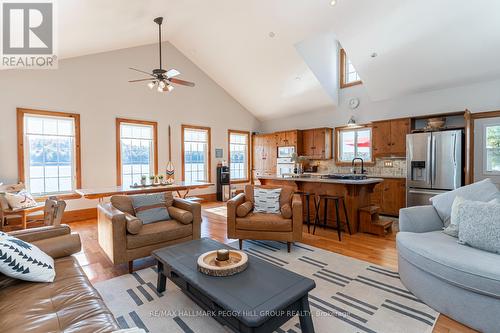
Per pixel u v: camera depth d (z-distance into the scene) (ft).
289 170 24.98
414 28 14.43
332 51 21.58
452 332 5.95
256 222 11.05
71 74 17.21
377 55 16.84
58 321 4.16
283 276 5.81
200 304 5.71
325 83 21.16
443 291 6.54
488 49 14.06
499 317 5.57
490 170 14.11
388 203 18.10
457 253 6.59
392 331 6.00
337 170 22.91
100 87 18.44
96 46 16.75
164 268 6.93
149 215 10.55
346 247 11.66
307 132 24.27
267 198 12.33
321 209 15.31
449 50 14.85
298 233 10.87
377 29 15.17
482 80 15.83
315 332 5.93
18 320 4.15
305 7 14.79
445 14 13.21
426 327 6.12
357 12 14.49
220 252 6.33
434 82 17.17
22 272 5.24
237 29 17.79
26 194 14.25
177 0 13.67
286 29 16.70
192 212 10.69
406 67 16.90
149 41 20.04
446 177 15.53
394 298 7.36
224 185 25.45
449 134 15.40
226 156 26.76
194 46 21.50
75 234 7.40
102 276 8.86
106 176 18.74
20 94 15.44
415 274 7.39
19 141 15.40
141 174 20.77
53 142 16.79
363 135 21.52
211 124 25.41
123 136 19.81
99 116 18.40
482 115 14.33
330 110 23.45
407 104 18.95
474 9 12.57
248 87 24.57
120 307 7.00
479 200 8.35
